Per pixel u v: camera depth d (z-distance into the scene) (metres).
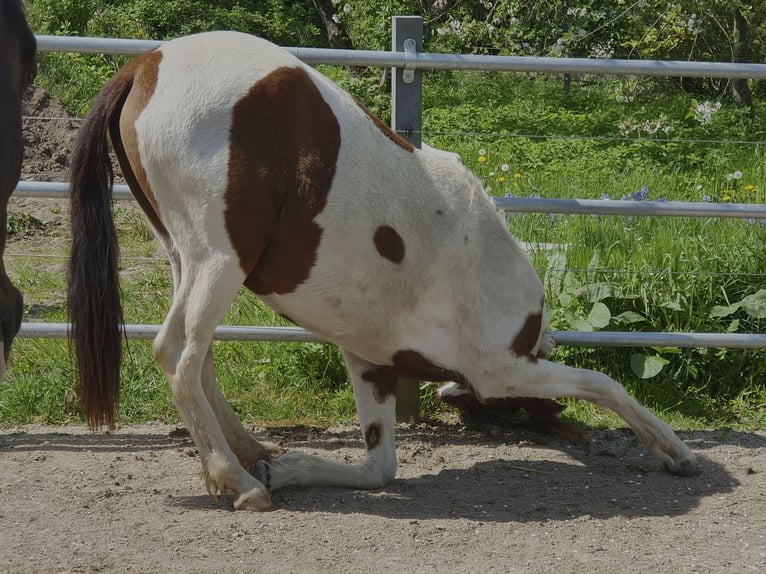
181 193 3.58
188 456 4.40
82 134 3.73
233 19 22.53
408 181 3.82
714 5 14.95
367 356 4.05
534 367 4.05
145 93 3.62
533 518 3.76
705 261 5.60
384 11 15.42
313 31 24.16
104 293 3.74
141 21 20.12
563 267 5.47
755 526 3.73
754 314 5.28
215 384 4.07
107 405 3.78
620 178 10.45
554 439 4.76
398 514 3.77
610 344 4.99
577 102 16.67
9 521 3.55
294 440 4.68
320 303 3.81
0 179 2.57
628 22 15.05
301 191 3.61
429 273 3.86
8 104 2.63
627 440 4.79
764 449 4.66
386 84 14.09
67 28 15.46
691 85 18.92
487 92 17.55
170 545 3.37
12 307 2.76
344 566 3.24
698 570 3.30
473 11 15.23
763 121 15.07
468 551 3.41
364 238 3.71
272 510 3.74
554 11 14.24
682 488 4.14
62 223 8.48
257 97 3.54
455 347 4.00
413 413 4.98
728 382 5.32
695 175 10.88
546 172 10.64
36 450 4.41
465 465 4.39
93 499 3.80
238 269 3.60
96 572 3.12
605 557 3.39
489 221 3.99
